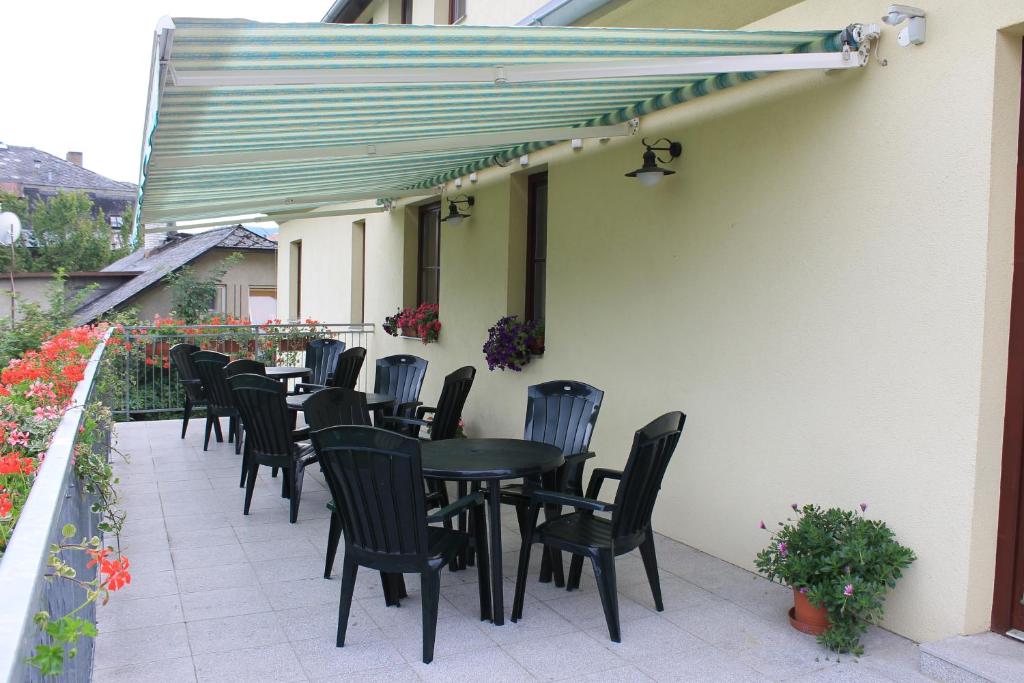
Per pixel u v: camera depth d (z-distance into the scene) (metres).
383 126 4.44
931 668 3.16
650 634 3.62
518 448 4.32
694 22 4.87
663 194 5.10
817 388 3.99
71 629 1.60
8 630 1.04
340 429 3.28
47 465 1.99
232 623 3.75
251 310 22.00
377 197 8.40
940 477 3.38
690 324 4.88
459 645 3.52
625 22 5.34
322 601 4.04
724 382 4.61
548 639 3.58
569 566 4.63
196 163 4.41
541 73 3.42
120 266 29.55
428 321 9.11
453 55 3.13
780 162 4.20
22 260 31.52
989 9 3.18
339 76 3.14
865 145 3.71
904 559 3.40
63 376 4.27
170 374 10.41
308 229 14.30
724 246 4.59
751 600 4.04
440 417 5.85
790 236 4.14
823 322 3.94
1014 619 3.30
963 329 3.29
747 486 4.45
